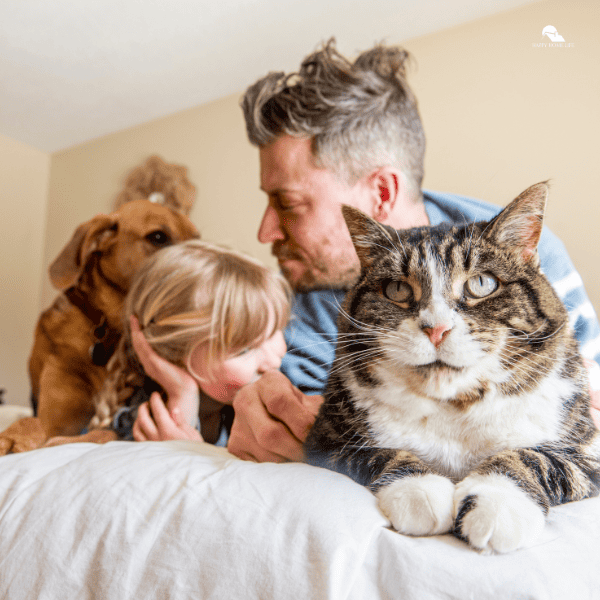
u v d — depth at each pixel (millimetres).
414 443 607
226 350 1014
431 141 1101
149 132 1515
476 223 666
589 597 394
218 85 1423
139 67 1396
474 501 456
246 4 1171
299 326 1039
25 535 541
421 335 582
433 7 1131
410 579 401
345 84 1117
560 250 901
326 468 626
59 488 589
